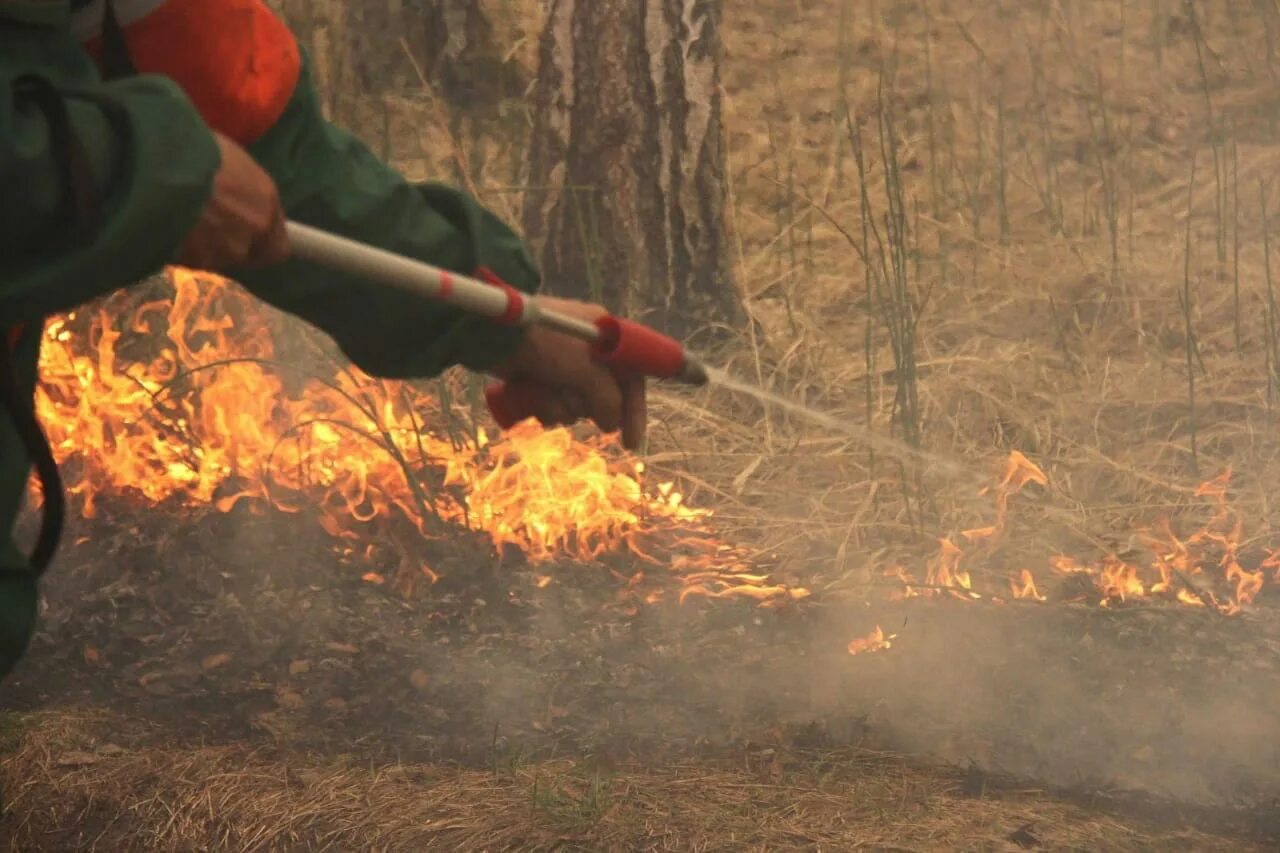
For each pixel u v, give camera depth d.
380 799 3.30
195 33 1.70
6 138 1.23
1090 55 9.38
